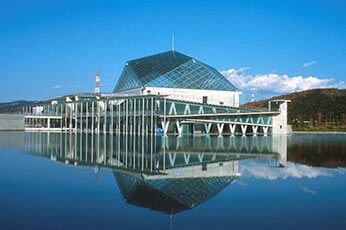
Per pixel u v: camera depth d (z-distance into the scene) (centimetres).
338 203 1240
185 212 1116
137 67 9312
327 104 15788
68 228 951
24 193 1378
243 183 1617
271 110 8431
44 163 2298
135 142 4612
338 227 971
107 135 6606
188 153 3127
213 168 2111
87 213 1101
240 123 7756
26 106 10225
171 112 6850
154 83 8175
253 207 1184
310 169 2095
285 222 1018
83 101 7269
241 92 9188
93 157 2705
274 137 6706
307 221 1030
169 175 1828
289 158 2747
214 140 5388
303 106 16212
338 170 2058
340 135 7988
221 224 995
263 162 2452
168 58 9594
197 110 7181
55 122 10244
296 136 7275
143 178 1731
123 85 9531
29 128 8981
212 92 8762
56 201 1252
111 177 1748
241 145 4275
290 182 1648
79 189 1456
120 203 1225
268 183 1616
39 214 1088
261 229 951
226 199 1305
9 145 3878
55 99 10112
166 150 3431
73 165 2205
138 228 955
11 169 2014
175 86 8362
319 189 1490
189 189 1467
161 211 1130
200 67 9162
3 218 1045
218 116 7400
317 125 12562
